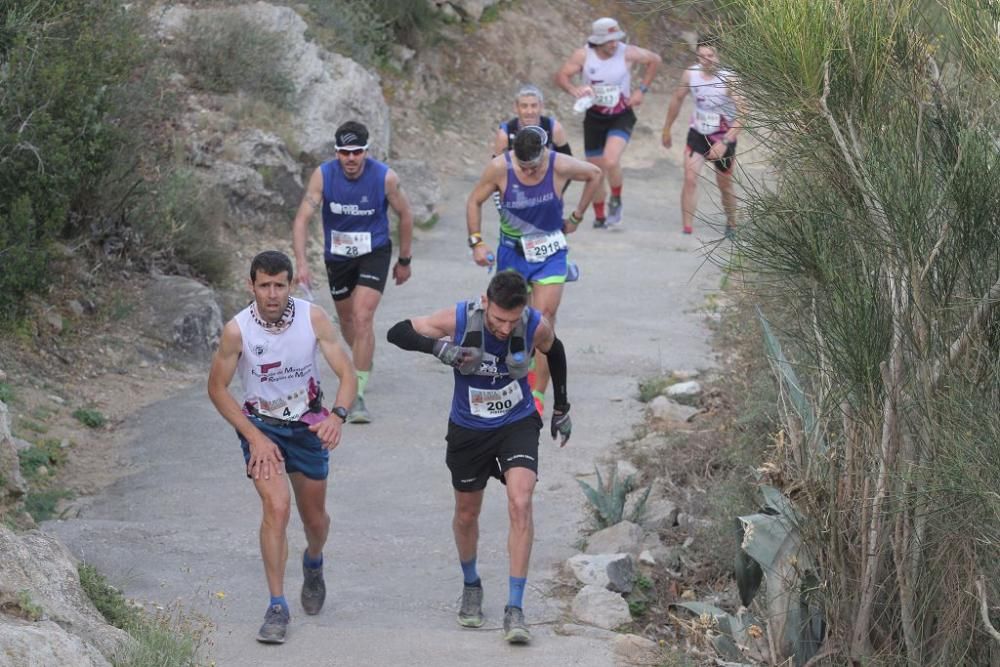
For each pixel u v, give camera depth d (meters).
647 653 12.23
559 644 12.34
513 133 23.02
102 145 22.30
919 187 9.45
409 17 42.28
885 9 9.34
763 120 9.62
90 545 14.46
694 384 20.78
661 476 17.50
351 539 15.47
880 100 9.59
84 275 22.48
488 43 44.84
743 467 16.27
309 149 31.91
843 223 10.00
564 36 46.84
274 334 11.91
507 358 12.06
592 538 15.36
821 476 11.27
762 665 11.82
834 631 11.17
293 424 12.19
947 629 10.42
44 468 16.91
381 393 21.25
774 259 10.23
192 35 31.48
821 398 10.99
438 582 14.24
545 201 18.38
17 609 9.98
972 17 9.30
